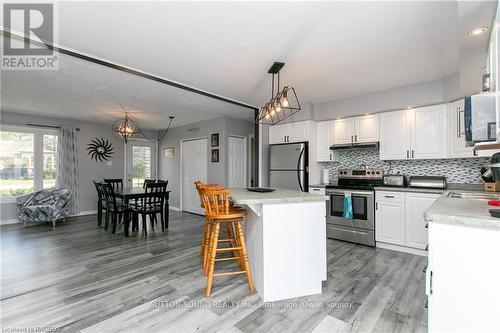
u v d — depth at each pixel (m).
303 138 4.32
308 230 2.23
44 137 5.46
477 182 3.24
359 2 1.72
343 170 4.06
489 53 1.89
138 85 3.44
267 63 2.70
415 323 1.77
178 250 3.35
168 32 2.10
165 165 7.12
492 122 1.47
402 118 3.56
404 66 2.79
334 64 2.73
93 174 6.11
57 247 3.46
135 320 1.79
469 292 1.22
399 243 3.31
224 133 5.49
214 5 1.75
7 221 4.99
